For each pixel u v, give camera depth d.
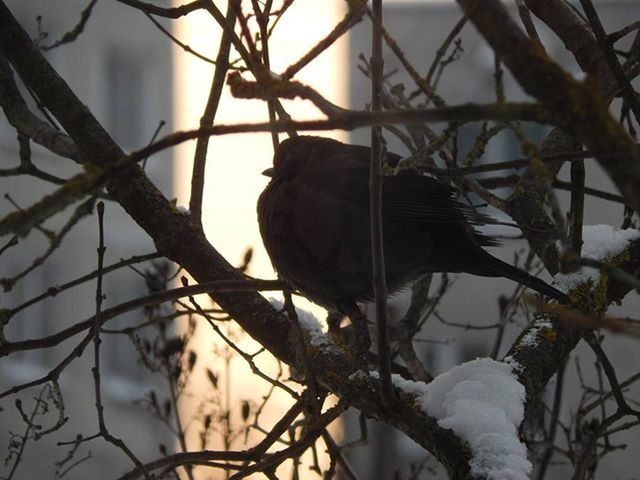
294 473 6.32
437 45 17.98
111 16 22.14
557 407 7.79
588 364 15.57
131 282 21.30
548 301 6.43
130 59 22.33
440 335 17.56
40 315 21.86
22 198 21.22
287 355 6.26
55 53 21.73
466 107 3.32
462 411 5.03
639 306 16.03
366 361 5.96
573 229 6.04
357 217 6.82
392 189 6.85
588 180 16.30
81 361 21.16
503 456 4.78
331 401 12.60
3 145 21.27
